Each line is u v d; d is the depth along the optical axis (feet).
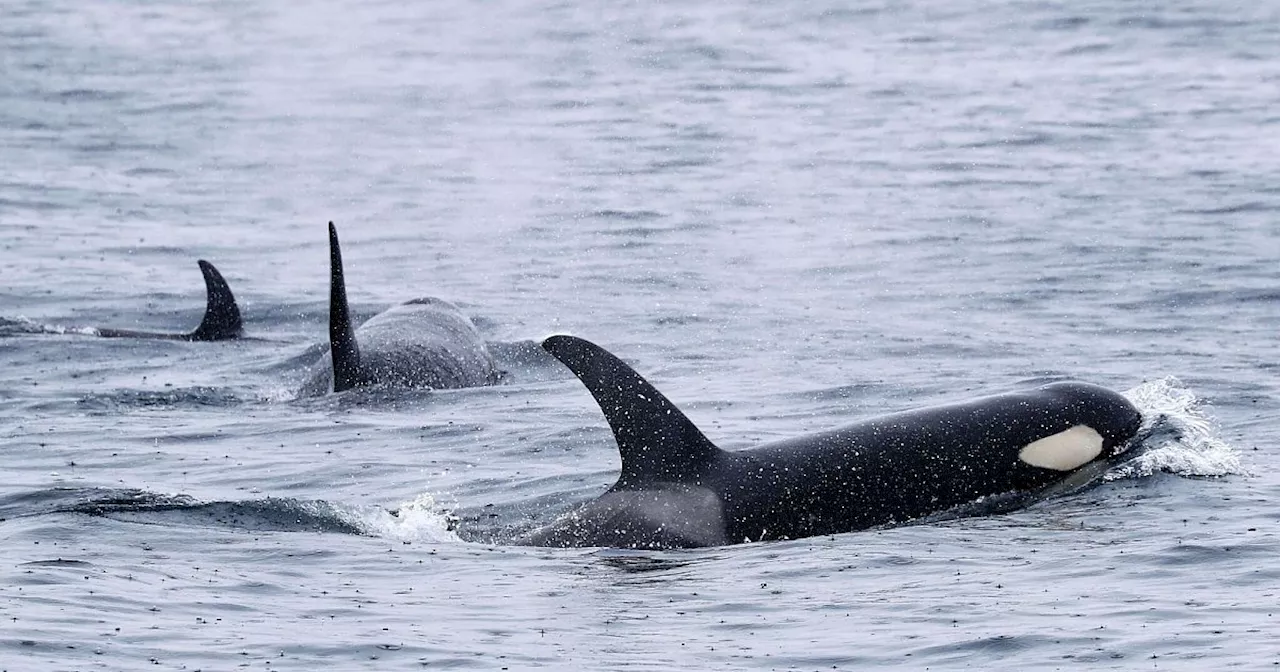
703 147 459.73
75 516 146.61
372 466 175.73
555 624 115.14
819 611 117.19
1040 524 139.44
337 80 615.98
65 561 130.11
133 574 127.03
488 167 444.14
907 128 474.49
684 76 590.96
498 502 159.84
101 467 175.83
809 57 620.08
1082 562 127.44
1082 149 427.33
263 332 275.18
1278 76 528.22
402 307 251.39
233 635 111.24
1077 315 257.14
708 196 390.42
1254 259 293.43
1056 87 531.91
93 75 631.15
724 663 106.01
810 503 140.77
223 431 195.62
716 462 142.41
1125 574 123.65
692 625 114.62
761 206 375.66
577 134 490.49
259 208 396.57
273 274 321.32
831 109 514.27
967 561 129.08
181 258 336.70
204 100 576.20
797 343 244.22
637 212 373.20
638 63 622.95
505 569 131.13
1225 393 195.83
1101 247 311.27
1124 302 265.13
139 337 263.29
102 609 116.37
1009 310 263.70
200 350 256.93
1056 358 225.56
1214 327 244.63
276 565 131.95
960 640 109.19
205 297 301.43
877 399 204.03
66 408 211.00
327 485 167.84
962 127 471.21
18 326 268.41
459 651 108.37
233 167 454.81
